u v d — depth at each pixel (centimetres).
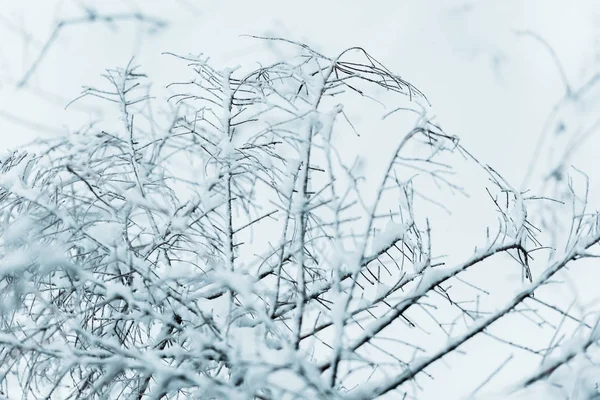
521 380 226
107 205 255
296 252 235
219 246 290
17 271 246
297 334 227
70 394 275
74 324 227
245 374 209
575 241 247
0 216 272
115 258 244
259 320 255
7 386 294
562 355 224
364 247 218
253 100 278
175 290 248
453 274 243
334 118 234
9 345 236
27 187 259
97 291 260
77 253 279
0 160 298
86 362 215
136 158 280
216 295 270
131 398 258
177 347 235
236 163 263
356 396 223
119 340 277
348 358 215
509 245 255
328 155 224
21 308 269
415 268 259
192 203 267
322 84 258
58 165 274
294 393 197
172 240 291
